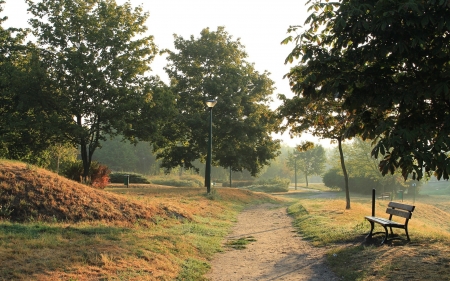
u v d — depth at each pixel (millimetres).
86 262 6332
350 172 52812
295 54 7164
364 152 44938
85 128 23922
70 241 7648
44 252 6543
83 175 24344
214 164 37656
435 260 6973
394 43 5895
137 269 6504
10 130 22641
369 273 6668
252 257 9070
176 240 9234
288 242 10812
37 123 21766
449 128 5641
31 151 25719
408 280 6023
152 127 24609
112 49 25016
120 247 7559
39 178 11672
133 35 26062
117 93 23859
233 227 14430
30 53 24562
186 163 34094
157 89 25609
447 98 5703
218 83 32125
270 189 55188
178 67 33781
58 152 33531
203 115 31172
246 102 33688
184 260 7969
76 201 11367
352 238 9852
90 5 26562
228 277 7309
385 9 5668
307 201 25469
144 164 78250
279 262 8453
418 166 5551
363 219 14086
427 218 30484
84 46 23562
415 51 6051
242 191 30484
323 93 6652
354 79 6305
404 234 9688
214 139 32125
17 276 5320
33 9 24656
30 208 10219
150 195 19703
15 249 6422
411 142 5422
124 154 71500
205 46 33219
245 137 30984
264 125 32938
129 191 22328
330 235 10648
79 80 22781
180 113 31953
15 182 11023
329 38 7055
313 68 6703
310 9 7270
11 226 8375
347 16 6078
